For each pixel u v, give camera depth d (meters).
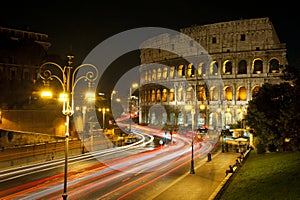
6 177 37.03
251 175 32.53
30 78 88.50
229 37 107.56
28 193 29.97
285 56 99.31
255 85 102.69
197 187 32.72
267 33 101.88
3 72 87.44
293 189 22.67
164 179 36.72
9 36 94.75
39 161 47.97
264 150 50.78
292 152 40.59
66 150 23.94
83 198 28.59
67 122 24.53
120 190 31.62
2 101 79.56
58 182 34.59
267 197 23.02
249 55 103.19
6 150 43.16
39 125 68.69
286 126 34.41
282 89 41.38
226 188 29.56
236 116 104.75
